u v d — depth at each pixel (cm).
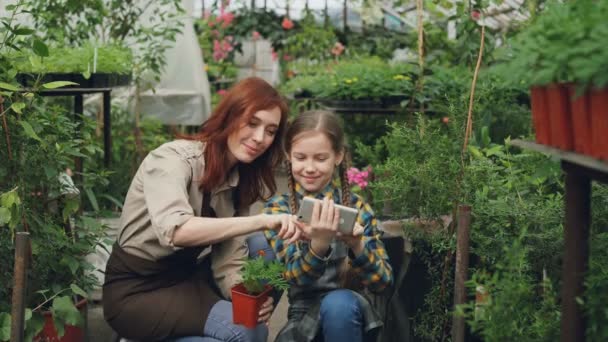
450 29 657
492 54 454
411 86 476
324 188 271
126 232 273
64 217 304
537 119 195
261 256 249
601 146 164
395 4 632
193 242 252
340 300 251
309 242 251
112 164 554
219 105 271
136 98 593
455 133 304
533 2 341
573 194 185
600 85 153
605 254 233
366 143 539
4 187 288
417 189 295
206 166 271
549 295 216
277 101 269
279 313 403
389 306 299
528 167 287
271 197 293
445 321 285
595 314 187
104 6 542
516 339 207
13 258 288
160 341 271
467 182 284
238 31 872
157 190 261
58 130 301
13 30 290
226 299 285
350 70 569
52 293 303
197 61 638
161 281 273
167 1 548
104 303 277
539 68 178
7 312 283
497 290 221
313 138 258
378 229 299
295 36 860
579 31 163
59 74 400
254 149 269
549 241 261
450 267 286
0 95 274
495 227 269
